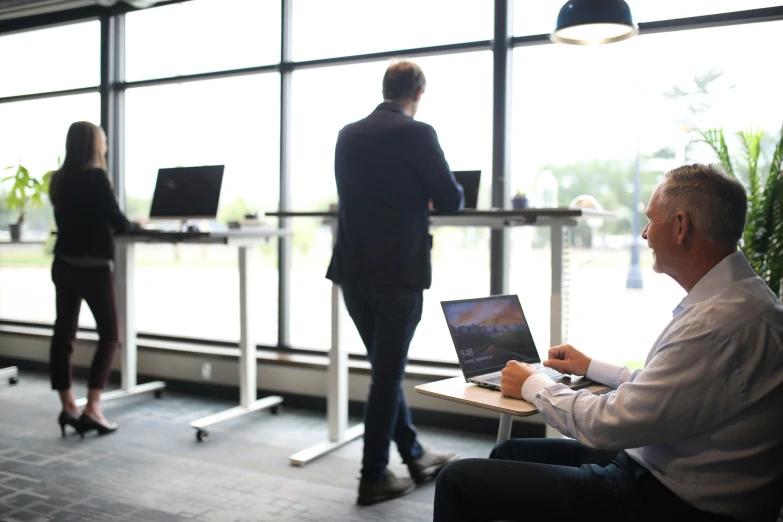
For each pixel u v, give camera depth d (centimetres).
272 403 361
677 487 120
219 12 418
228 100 418
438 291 326
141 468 279
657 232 128
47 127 482
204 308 492
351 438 317
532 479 129
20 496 247
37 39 482
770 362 113
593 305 513
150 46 446
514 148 346
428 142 228
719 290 119
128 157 461
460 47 347
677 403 113
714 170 123
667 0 305
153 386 400
